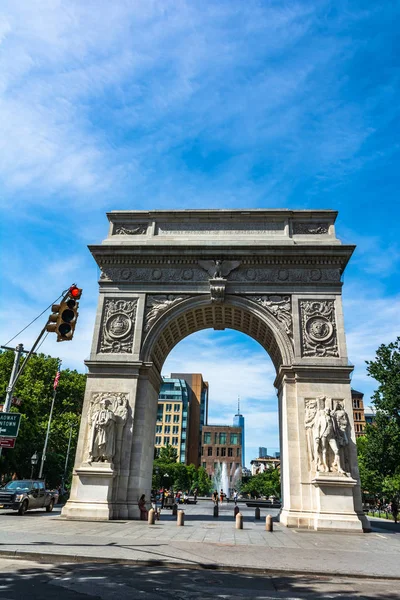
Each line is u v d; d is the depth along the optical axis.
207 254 32.28
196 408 167.75
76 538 17.53
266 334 32.41
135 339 30.78
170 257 32.69
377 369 43.66
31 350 17.19
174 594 10.00
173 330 33.44
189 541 18.03
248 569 12.98
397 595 10.66
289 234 33.00
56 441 62.25
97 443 27.53
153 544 16.70
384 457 43.62
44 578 11.00
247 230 33.50
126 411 28.75
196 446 161.62
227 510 46.00
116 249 32.72
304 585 11.48
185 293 31.88
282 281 31.70
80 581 10.84
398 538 23.41
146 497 29.89
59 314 15.20
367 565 14.29
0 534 17.78
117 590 10.11
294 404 28.94
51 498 35.16
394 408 43.03
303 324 30.58
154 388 32.56
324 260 31.86
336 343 29.97
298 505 26.55
